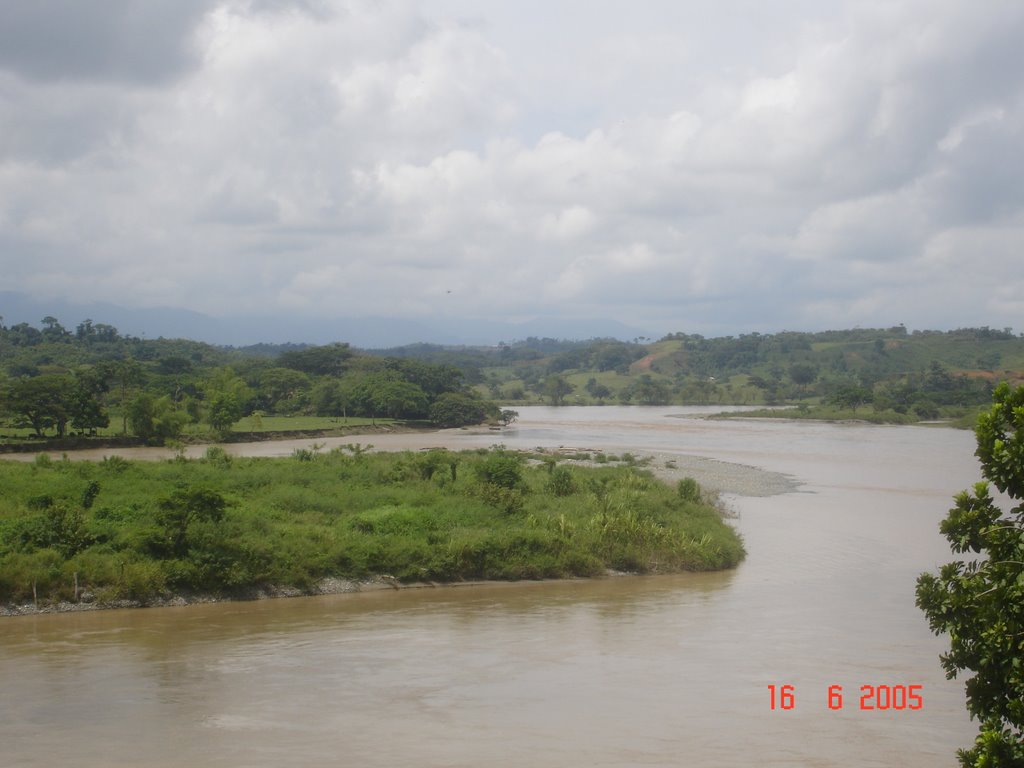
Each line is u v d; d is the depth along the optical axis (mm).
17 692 20047
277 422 128750
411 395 140750
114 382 128250
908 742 17391
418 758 16188
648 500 44219
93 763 15875
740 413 176750
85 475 48281
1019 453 10781
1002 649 10344
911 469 80438
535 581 34938
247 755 16281
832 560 39750
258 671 21938
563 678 21531
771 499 60125
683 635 26047
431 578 34000
